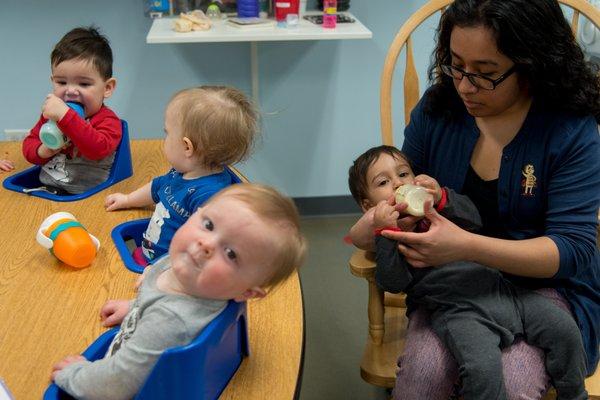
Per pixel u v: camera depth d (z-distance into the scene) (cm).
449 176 129
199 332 75
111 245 114
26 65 235
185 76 244
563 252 110
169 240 111
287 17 206
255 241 74
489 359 107
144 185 139
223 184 112
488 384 105
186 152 111
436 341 115
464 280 115
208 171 114
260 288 78
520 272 112
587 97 113
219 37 192
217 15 216
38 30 230
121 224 121
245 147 115
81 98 140
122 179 143
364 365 125
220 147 110
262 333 92
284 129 259
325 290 224
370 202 132
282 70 248
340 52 247
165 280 82
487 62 106
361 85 254
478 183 125
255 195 77
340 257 246
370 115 260
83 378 76
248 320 94
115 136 140
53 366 83
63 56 138
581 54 112
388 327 135
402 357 117
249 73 247
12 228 120
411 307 127
